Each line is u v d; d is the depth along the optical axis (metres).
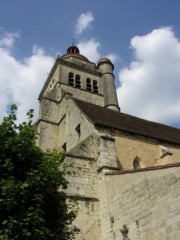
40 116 30.42
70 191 16.62
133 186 14.24
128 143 20.77
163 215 11.87
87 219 16.11
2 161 10.30
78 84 40.50
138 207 13.51
